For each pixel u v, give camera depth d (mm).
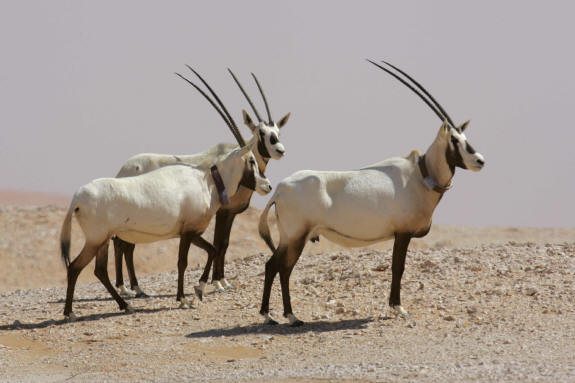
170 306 44812
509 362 31094
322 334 37125
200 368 33281
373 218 37344
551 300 40062
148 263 103375
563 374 28844
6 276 101000
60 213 121562
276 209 38188
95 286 57875
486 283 43500
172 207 42125
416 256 50312
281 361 33531
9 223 116500
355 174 38000
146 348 36594
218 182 44031
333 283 46156
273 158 46906
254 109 47781
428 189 38031
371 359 32781
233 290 47281
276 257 38562
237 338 37344
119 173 48031
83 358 35812
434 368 30734
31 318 44219
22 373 34031
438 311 39625
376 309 40750
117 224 40969
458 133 37688
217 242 47844
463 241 141500
